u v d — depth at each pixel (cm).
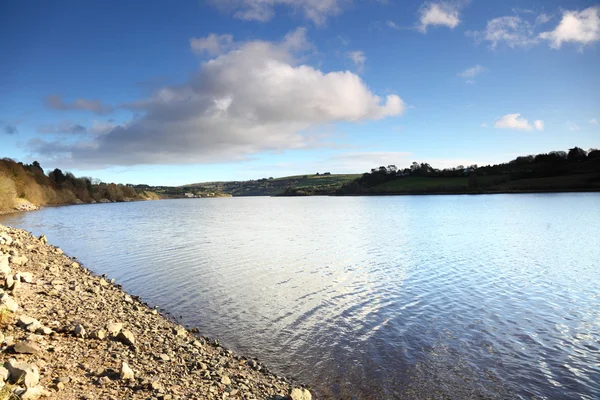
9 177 11831
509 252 3581
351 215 8988
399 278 2597
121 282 2505
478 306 1966
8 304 1211
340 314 1847
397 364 1316
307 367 1289
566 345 1474
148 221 8044
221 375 1080
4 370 750
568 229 5244
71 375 872
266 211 12131
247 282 2497
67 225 6919
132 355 1094
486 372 1260
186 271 2850
